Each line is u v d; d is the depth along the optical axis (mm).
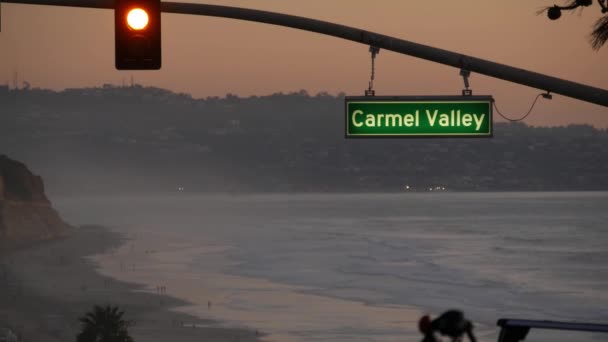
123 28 34375
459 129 37250
